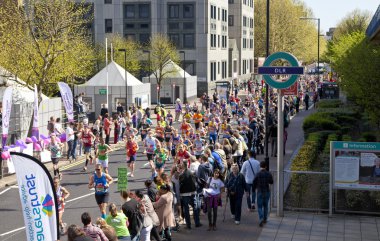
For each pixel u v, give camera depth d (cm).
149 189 1509
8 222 1731
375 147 1617
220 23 8212
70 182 2344
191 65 7512
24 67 3472
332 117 3422
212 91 7738
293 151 3019
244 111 4031
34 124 2700
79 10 4072
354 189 1653
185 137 2742
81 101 4300
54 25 3472
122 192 1336
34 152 2683
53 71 3719
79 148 3011
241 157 2344
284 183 1838
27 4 3822
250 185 1744
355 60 3144
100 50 6625
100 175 1639
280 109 1669
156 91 6525
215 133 3045
